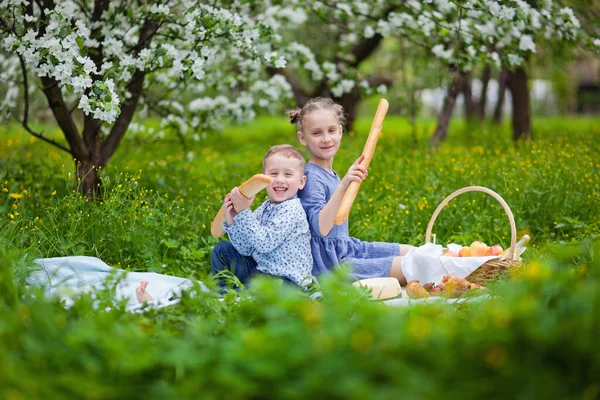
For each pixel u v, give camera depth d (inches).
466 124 532.1
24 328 95.8
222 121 297.7
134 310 120.9
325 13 273.1
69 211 183.3
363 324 91.7
